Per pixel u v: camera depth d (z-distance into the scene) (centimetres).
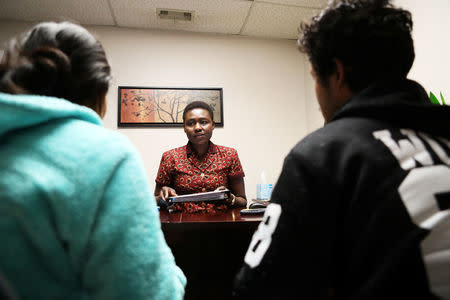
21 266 32
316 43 53
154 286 38
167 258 43
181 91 263
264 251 43
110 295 35
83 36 45
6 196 32
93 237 35
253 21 257
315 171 42
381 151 41
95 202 35
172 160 184
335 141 44
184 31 273
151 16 247
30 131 37
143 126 252
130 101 254
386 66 49
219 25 263
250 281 43
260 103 277
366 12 49
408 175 38
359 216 38
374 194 38
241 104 273
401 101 44
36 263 33
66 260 35
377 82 48
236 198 168
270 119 277
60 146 36
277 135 276
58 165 35
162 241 43
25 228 32
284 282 40
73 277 35
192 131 181
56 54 41
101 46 48
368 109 46
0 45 236
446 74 148
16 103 33
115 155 39
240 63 278
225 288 112
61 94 43
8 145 35
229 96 272
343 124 47
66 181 34
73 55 43
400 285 34
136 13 242
